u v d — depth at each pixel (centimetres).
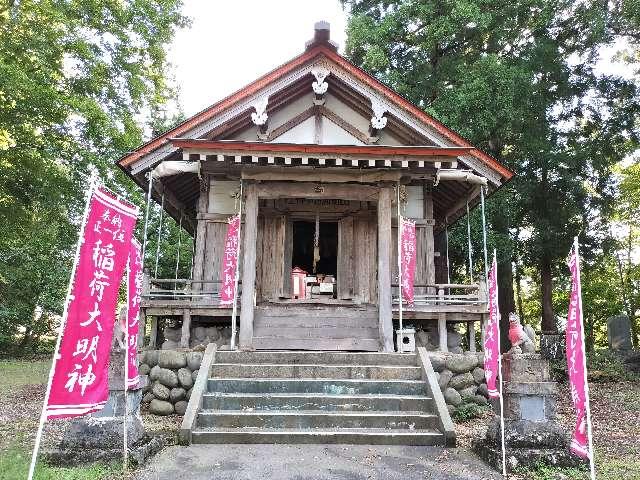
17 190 1656
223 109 1124
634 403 1118
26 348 2148
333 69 1153
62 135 1642
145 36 1773
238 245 1061
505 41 2045
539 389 621
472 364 963
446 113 1806
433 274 1215
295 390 817
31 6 1422
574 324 525
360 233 1221
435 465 607
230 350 952
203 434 691
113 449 582
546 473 569
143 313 1038
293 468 584
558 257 2088
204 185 1220
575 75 2114
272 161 991
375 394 812
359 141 1183
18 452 612
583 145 2034
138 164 1134
